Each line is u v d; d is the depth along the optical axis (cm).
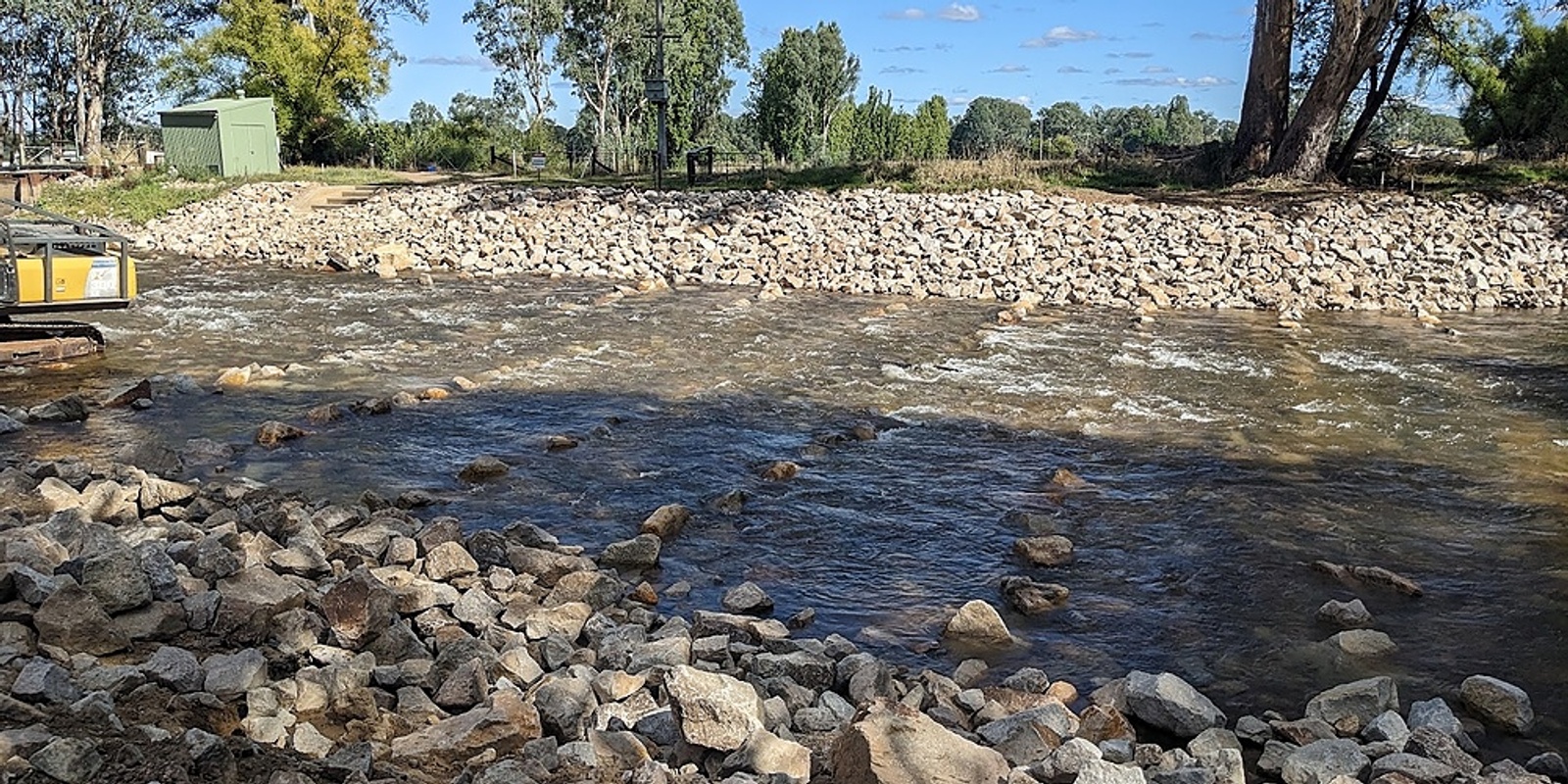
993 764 464
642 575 776
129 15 4856
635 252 2375
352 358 1452
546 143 4972
